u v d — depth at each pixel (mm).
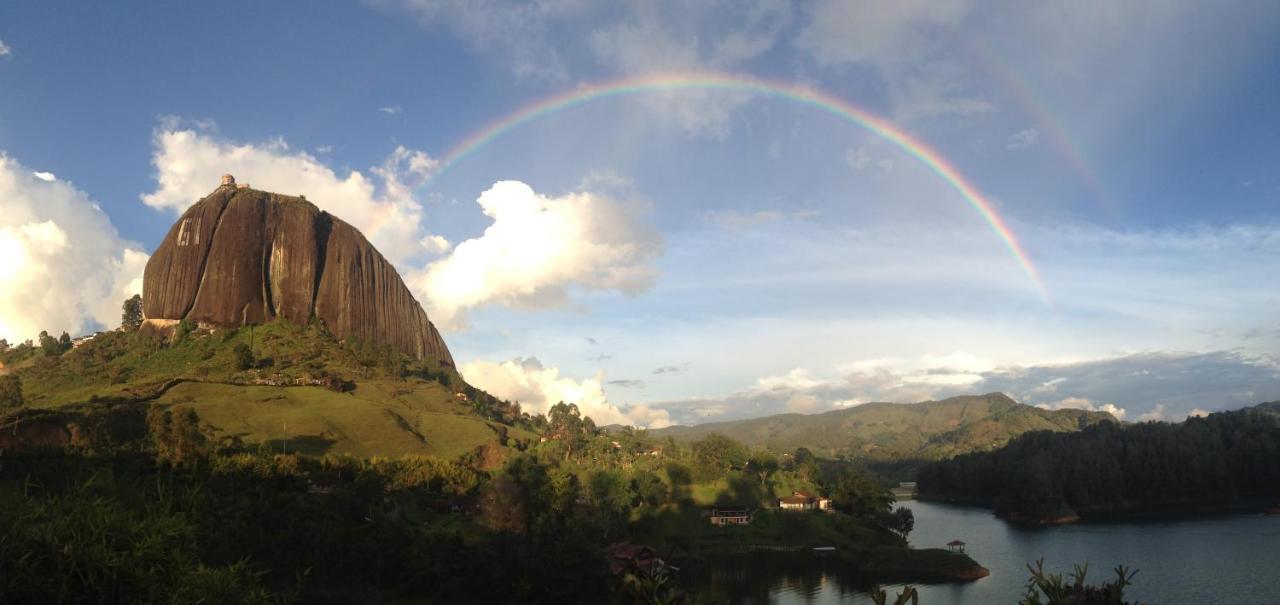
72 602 31859
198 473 103500
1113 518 194625
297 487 113375
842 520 173750
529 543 87750
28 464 93312
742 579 126125
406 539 85188
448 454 177500
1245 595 103312
